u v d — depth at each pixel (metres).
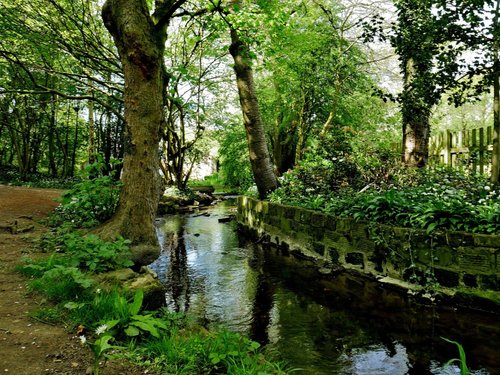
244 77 10.33
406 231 5.23
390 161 8.13
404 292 5.20
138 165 4.89
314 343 3.80
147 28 4.86
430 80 5.83
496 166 6.50
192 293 5.44
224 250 8.37
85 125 22.44
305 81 15.43
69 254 4.27
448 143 8.98
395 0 6.15
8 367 2.22
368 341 3.83
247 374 2.42
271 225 8.91
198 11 6.66
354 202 6.71
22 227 6.25
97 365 2.12
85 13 10.96
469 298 4.57
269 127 21.14
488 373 3.16
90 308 3.06
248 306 4.88
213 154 33.47
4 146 25.23
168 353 2.57
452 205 5.16
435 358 3.45
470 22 5.35
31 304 3.20
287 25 7.96
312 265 6.86
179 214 15.12
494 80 6.01
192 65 17.34
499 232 4.50
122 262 4.09
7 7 9.07
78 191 5.91
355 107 16.70
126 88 4.94
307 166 9.96
